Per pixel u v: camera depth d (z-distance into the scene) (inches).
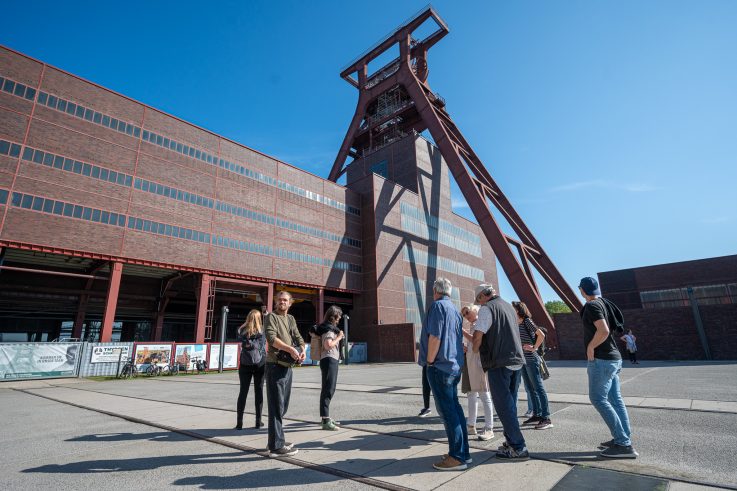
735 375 471.5
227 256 1469.0
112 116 1255.5
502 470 146.3
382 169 2598.4
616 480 131.5
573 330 1146.0
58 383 741.9
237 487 137.6
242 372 243.3
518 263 1418.6
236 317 2092.8
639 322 1033.5
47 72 1140.5
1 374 800.3
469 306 223.5
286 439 205.6
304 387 481.7
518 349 166.9
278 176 1742.1
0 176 1012.5
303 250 1765.5
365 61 2615.7
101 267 1310.3
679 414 234.1
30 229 1039.6
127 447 198.7
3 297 1317.7
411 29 2332.7
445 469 148.0
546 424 213.9
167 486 140.4
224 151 1553.9
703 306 969.5
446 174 2726.4
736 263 1834.4
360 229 2095.2
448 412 153.6
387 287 2017.7
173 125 1411.2
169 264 1300.4
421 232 2362.2
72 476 154.0
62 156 1127.6
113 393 495.5
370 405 320.2
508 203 1956.2
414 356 1676.9
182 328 1985.7
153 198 1302.9
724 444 169.5
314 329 246.5
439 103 2546.8
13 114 1058.1
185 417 283.4
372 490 130.6
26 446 205.5
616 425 157.8
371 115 2837.1
